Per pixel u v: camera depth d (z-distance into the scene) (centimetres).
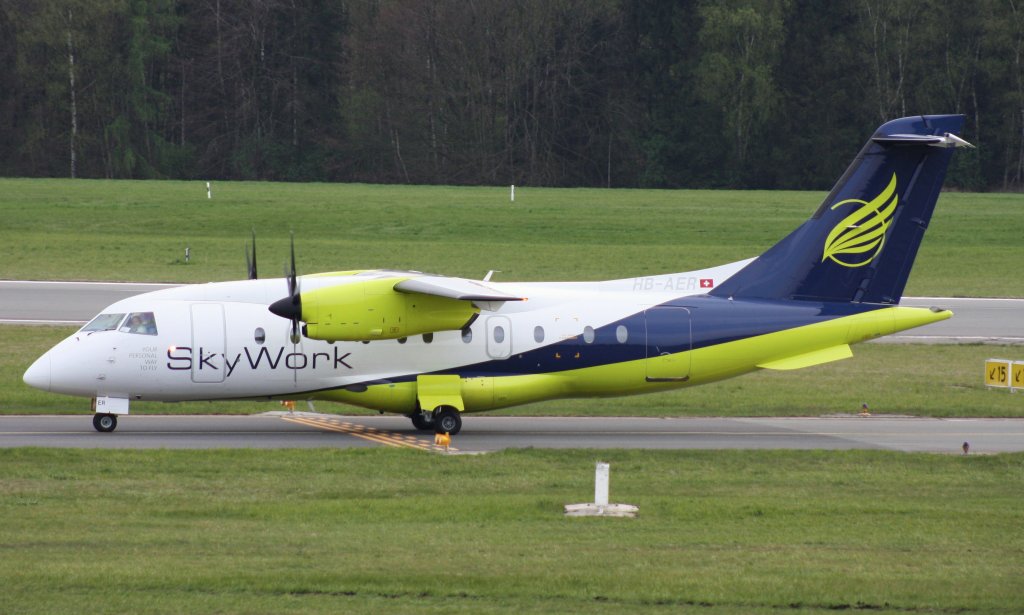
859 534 6406
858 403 11775
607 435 9931
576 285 10388
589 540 6169
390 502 7012
